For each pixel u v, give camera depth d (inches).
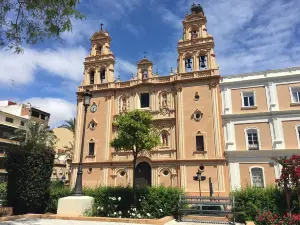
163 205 570.9
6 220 480.7
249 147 1091.3
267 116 1095.0
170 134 1214.9
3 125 1882.4
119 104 1349.7
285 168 476.4
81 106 1409.9
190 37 1333.7
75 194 575.5
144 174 1208.2
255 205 517.0
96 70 1453.0
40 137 1533.0
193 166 1119.6
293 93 1090.1
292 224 389.1
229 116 1143.0
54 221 480.1
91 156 1298.0
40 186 633.0
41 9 428.5
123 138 752.3
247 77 1175.0
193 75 1246.3
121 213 563.2
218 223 492.7
